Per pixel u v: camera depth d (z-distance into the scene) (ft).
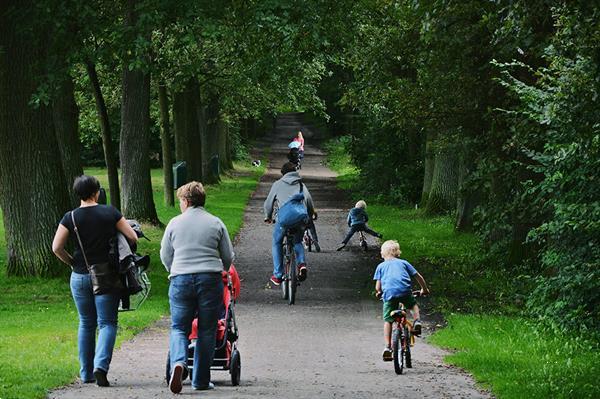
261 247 113.09
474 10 69.46
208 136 210.38
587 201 59.21
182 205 39.93
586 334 56.03
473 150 93.81
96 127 174.60
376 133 184.14
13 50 81.51
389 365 48.52
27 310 68.23
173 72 127.03
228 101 183.01
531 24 58.29
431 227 135.64
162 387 39.47
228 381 42.60
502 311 69.87
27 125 82.64
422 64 92.22
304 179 240.12
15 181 83.20
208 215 39.37
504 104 86.58
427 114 93.45
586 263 56.29
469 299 77.00
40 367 43.21
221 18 86.53
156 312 67.21
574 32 49.98
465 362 47.75
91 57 82.02
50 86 79.66
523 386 39.81
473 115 91.81
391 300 46.32
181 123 180.24
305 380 42.96
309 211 76.07
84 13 79.61
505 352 50.31
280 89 176.04
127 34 81.76
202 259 38.68
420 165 179.22
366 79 110.32
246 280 87.15
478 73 87.86
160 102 150.30
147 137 126.31
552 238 62.03
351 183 221.87
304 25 89.25
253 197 189.06
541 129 69.00
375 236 113.29
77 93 155.02
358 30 110.22
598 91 53.16
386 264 47.37
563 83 55.11
